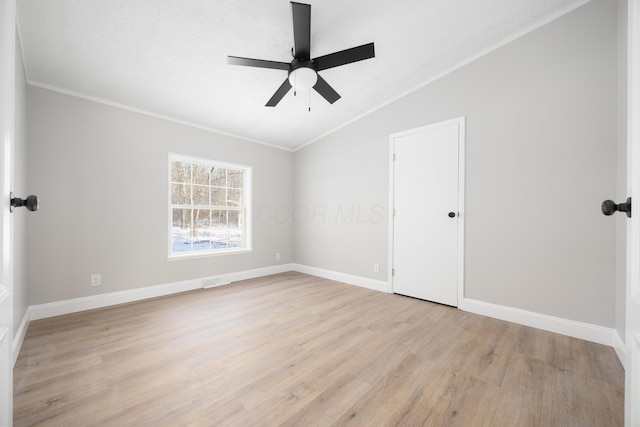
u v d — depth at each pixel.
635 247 0.74
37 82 2.40
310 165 4.39
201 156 3.53
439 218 2.94
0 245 0.74
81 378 1.56
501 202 2.52
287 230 4.59
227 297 3.11
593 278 2.08
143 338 2.06
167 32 2.03
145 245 3.04
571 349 1.94
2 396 0.75
